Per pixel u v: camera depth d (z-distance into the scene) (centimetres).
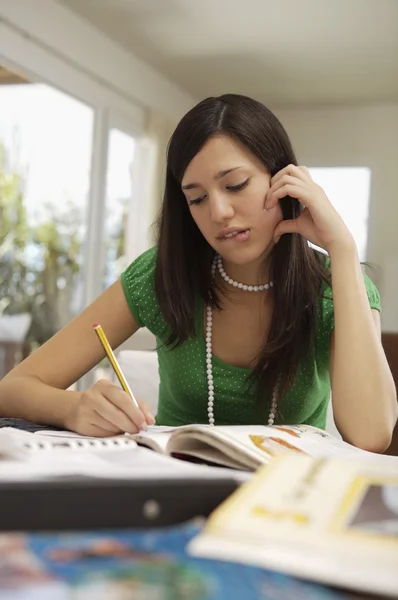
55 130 443
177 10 448
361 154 618
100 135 491
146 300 138
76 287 465
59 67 446
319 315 131
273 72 552
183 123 119
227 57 525
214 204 116
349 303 117
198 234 132
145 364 171
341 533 42
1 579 35
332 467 54
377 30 463
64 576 36
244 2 433
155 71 558
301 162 633
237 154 116
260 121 120
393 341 154
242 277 129
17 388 116
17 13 404
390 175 611
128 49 516
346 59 517
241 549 41
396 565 40
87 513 46
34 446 76
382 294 600
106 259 496
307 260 129
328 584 40
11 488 45
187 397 136
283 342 125
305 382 130
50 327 441
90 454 74
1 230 402
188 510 48
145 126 550
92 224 480
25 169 418
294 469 53
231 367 131
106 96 498
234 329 132
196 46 506
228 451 78
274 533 42
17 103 411
